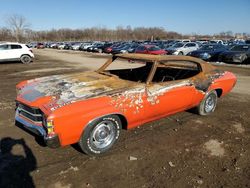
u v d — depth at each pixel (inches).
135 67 197.8
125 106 153.9
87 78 181.5
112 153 154.2
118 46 1197.1
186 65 206.2
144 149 159.9
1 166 138.3
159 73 193.6
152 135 181.2
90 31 4165.8
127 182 126.0
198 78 203.8
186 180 128.5
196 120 213.3
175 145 166.4
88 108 138.6
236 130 193.9
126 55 202.1
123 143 167.5
